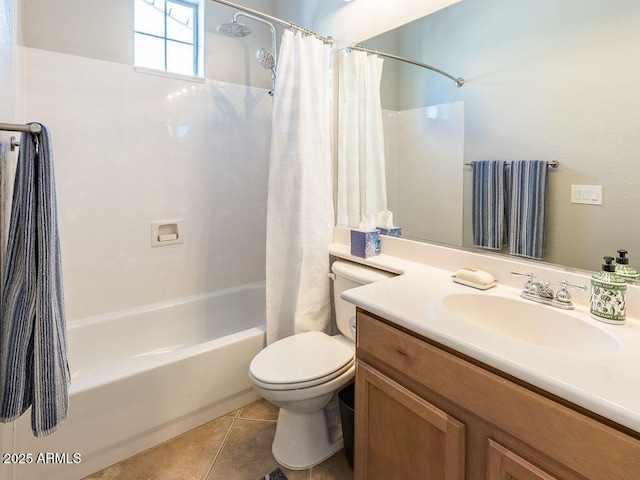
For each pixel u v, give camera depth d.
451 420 0.89
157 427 1.61
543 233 1.20
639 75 0.98
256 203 2.65
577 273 1.12
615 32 1.01
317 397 1.42
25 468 1.31
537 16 1.18
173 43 2.26
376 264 1.61
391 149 1.74
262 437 1.69
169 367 1.62
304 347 1.60
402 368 1.03
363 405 1.18
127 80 2.03
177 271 2.33
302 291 1.84
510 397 0.77
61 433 1.36
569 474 0.69
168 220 2.26
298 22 2.29
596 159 1.07
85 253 1.99
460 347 0.85
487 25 1.32
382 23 1.73
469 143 1.41
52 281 0.91
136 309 2.17
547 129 1.17
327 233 1.92
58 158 1.86
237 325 2.56
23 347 0.88
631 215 1.02
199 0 2.28
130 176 2.09
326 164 1.92
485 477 0.83
